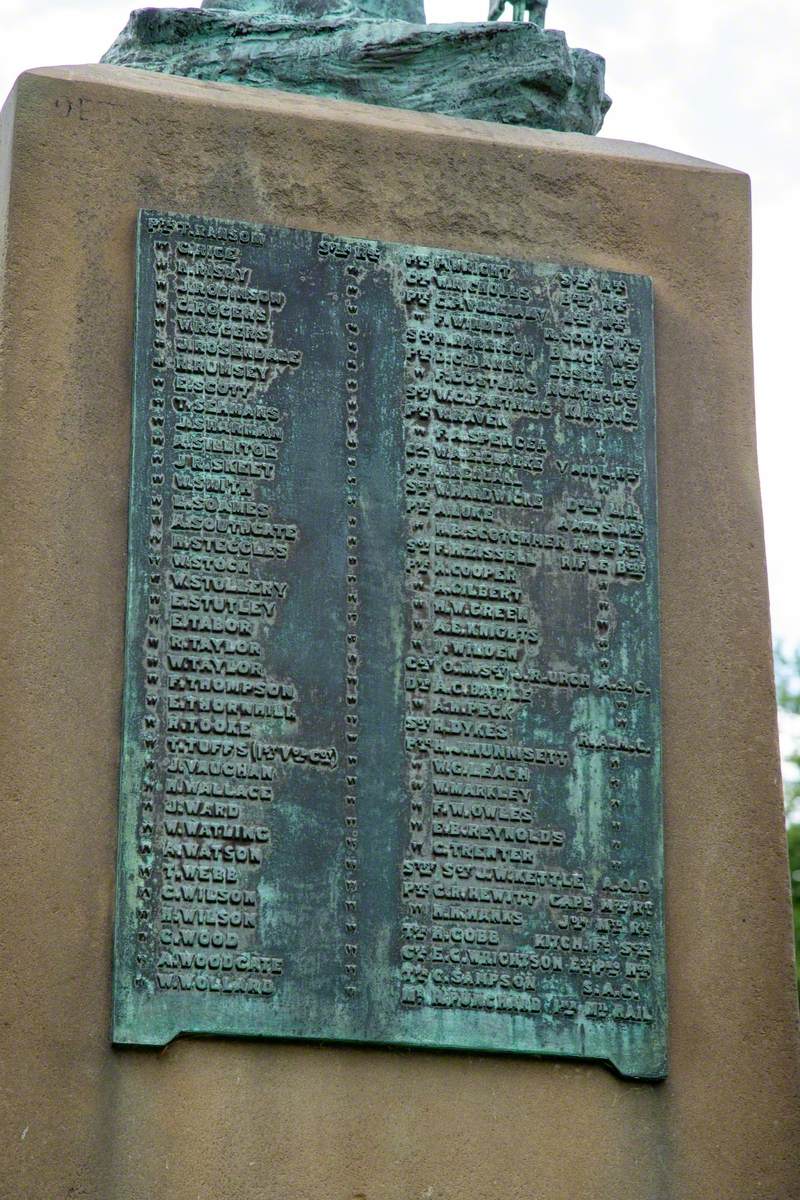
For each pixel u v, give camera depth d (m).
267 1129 7.61
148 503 7.99
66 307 8.12
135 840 7.69
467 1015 7.84
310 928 7.77
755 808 8.38
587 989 7.99
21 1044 7.46
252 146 8.47
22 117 8.26
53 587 7.85
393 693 8.05
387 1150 7.70
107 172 8.30
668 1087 8.02
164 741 7.80
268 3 9.45
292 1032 7.66
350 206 8.52
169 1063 7.58
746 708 8.46
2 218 8.27
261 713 7.91
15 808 7.64
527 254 8.67
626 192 8.87
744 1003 8.17
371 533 8.17
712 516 8.62
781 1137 8.08
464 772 8.05
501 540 8.30
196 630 7.92
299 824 7.84
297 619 8.02
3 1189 7.34
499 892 7.98
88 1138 7.45
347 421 8.26
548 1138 7.87
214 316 8.23
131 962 7.59
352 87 9.05
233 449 8.12
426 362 8.41
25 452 7.95
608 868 8.12
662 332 8.75
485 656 8.18
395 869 7.90
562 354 8.57
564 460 8.45
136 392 8.09
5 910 7.55
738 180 9.01
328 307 8.35
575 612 8.31
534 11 9.40
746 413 8.76
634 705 8.29
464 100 9.09
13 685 7.74
